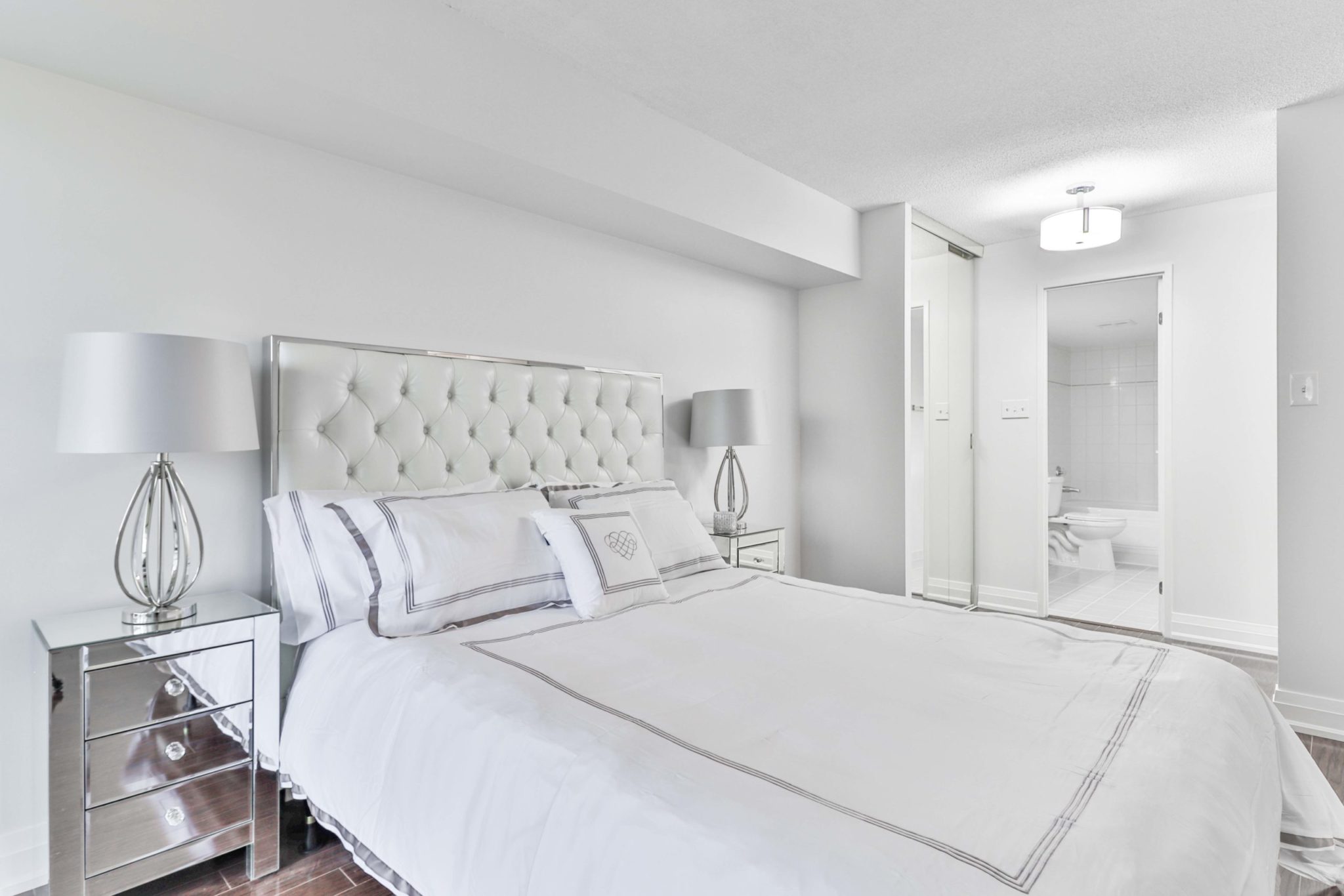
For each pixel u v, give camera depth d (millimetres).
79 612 1768
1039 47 2303
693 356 3543
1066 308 4957
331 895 1682
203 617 1716
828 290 4094
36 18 1499
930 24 2184
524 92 2285
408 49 1989
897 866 863
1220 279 3826
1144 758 1173
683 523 2711
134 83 1779
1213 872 938
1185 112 2754
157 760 1597
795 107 2713
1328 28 2186
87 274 1781
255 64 1701
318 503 1973
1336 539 2666
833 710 1382
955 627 1976
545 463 2740
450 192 2539
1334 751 2535
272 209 2100
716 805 1020
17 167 1687
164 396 1569
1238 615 3803
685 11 2117
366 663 1724
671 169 2795
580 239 2992
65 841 1481
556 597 2203
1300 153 2705
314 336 2182
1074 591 5098
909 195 3674
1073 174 3395
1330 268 2664
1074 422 6441
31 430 1708
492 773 1274
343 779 1600
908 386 3797
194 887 1706
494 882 1189
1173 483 3980
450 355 2477
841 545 4062
